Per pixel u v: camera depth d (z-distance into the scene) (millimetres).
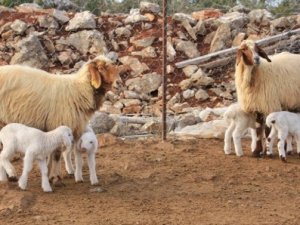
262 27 13070
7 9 13148
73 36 12609
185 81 11938
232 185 8484
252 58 9055
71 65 12344
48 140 8133
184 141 9875
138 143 9742
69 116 8352
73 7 16484
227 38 12688
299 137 9141
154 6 13211
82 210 7852
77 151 8398
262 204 8055
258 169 8906
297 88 9250
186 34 12812
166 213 7824
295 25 13102
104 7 17641
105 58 8484
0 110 8344
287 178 8680
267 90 9172
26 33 12617
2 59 12203
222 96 11781
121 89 11875
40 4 16031
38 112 8312
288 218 7773
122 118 10531
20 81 8328
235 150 9422
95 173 8398
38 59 12164
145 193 8242
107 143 9703
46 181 8188
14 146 8164
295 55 9445
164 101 9766
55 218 7695
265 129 9312
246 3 18234
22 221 7648
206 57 12289
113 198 8109
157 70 12180
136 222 7637
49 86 8375
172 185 8453
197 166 8969
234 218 7746
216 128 10109
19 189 8180
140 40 12617
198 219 7719
